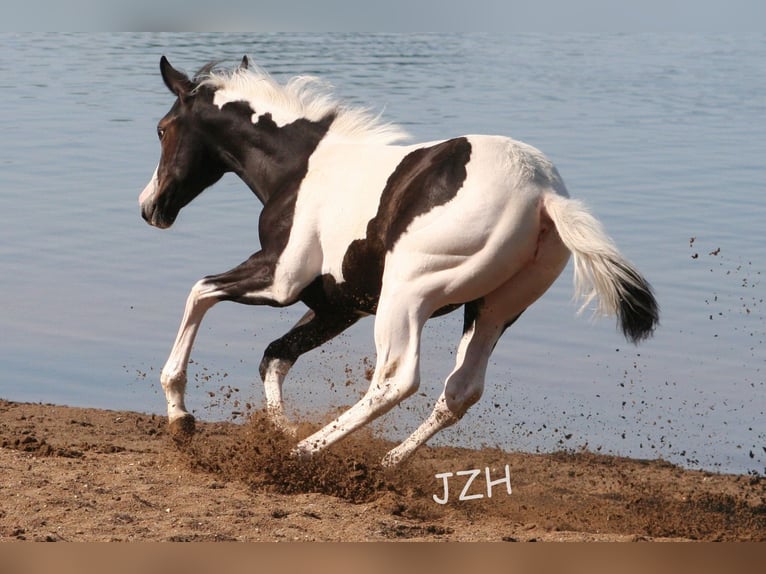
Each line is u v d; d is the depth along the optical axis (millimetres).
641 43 78750
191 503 8625
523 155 8984
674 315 17531
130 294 18750
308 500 9023
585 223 8688
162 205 11836
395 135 10336
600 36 87938
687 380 15211
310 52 61375
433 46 72250
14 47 64188
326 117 10617
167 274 19844
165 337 16984
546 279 9250
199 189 11781
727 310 17688
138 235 22484
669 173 27969
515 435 13070
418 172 9250
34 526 7688
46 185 26766
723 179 27375
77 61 55375
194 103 11453
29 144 31891
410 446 9844
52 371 15531
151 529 7742
